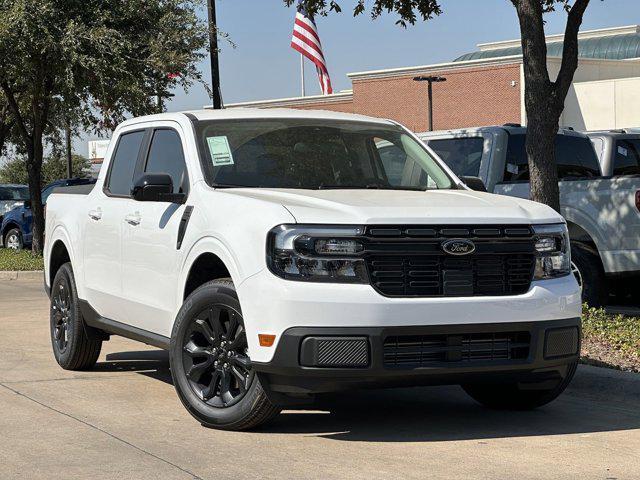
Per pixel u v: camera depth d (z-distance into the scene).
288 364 5.63
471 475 5.25
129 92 21.19
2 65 20.62
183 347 6.36
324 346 5.59
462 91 60.91
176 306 6.68
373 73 64.19
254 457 5.59
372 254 5.70
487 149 11.41
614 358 8.21
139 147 7.66
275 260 5.73
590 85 59.66
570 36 9.88
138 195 6.84
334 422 6.51
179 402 7.13
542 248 6.11
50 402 7.12
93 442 5.93
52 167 64.25
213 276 6.66
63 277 8.48
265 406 5.97
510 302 5.89
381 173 7.12
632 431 6.36
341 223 5.70
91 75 21.11
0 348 9.70
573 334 6.18
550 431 6.34
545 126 9.91
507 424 6.55
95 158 47.22
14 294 15.95
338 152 7.10
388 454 5.68
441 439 6.07
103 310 7.82
